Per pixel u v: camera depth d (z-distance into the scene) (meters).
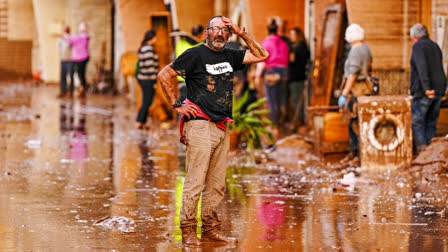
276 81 30.61
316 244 13.87
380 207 16.78
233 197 17.95
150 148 26.59
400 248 13.58
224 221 15.60
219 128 14.20
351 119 23.11
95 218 15.77
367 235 14.47
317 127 24.80
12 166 22.03
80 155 24.59
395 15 26.22
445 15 25.19
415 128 22.27
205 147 14.01
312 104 28.94
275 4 33.28
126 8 42.97
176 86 32.56
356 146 23.27
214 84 14.05
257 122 25.28
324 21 28.36
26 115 37.59
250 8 33.22
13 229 14.84
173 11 34.84
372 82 22.89
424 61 22.02
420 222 15.41
